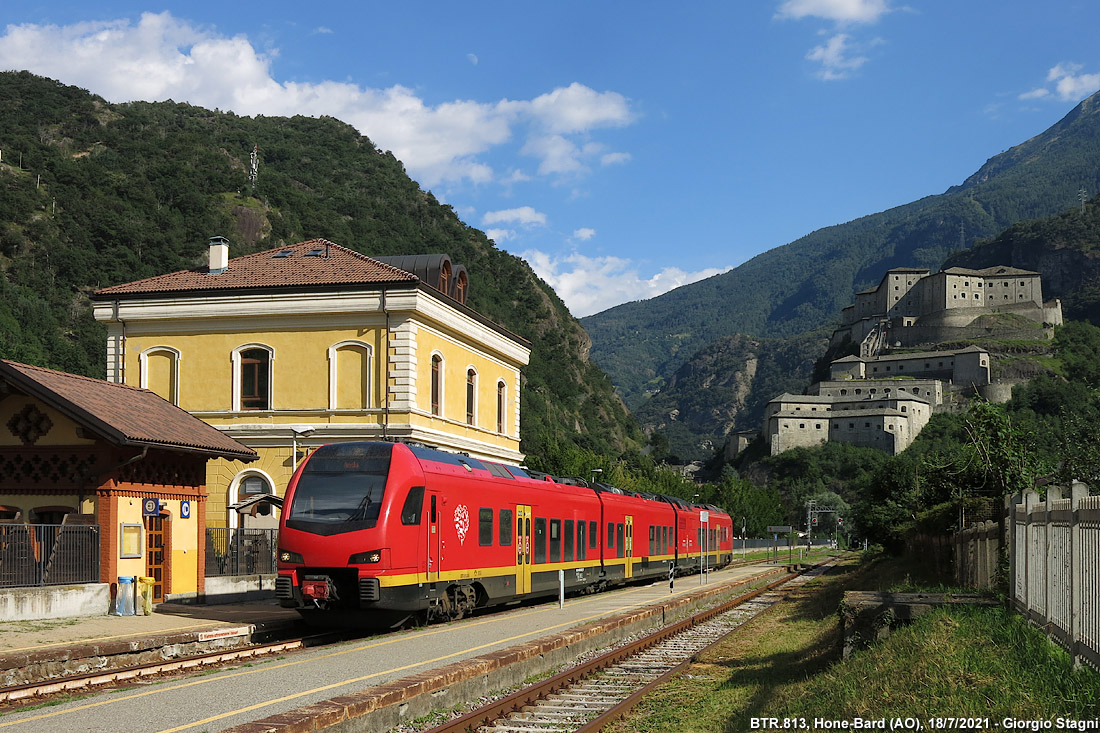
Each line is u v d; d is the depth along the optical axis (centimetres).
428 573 2027
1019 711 860
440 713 1166
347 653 1555
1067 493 1182
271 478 3569
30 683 1318
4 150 19200
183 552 2416
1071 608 1027
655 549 4028
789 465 19862
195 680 1284
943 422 18450
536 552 2661
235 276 3803
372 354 3556
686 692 1416
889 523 5519
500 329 4406
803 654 1727
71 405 2081
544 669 1545
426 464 2088
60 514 2170
